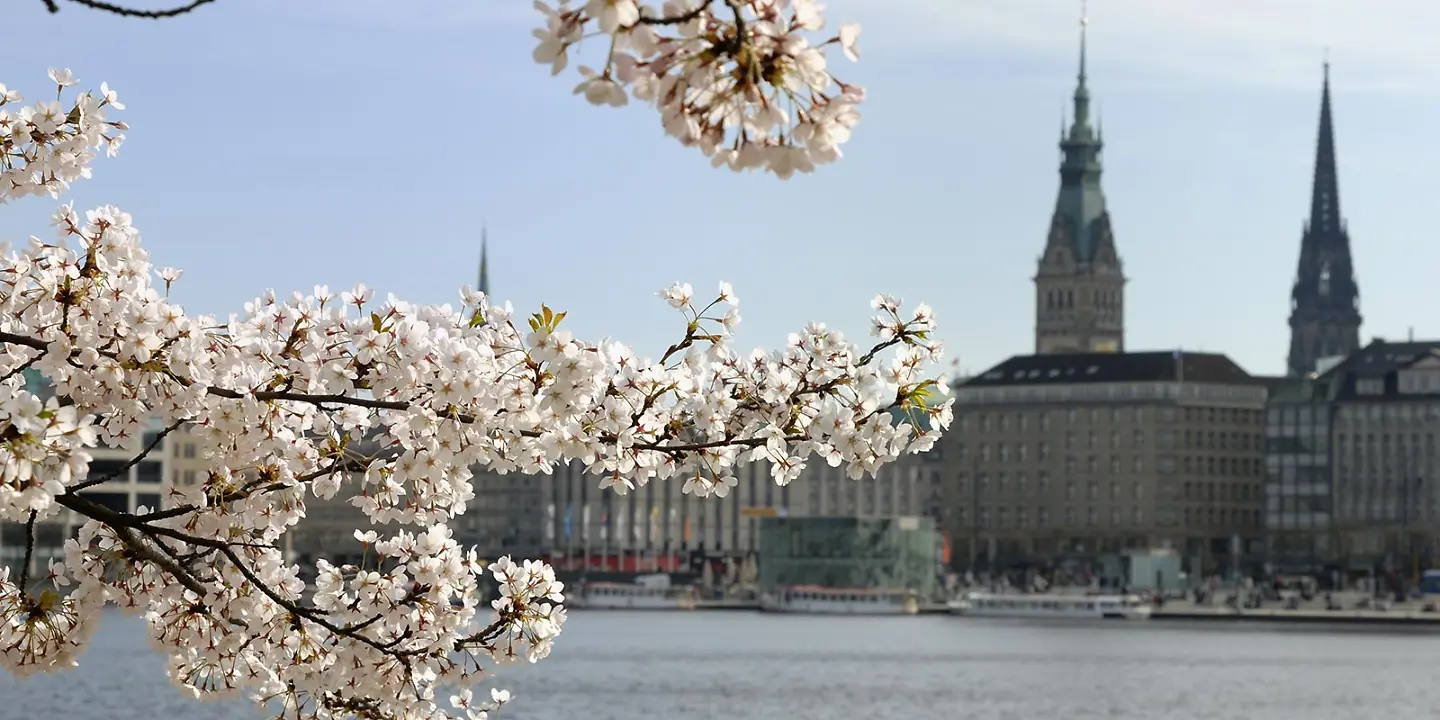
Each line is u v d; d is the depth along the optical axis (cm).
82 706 13175
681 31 1173
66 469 1546
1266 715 15212
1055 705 15750
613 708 14712
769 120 1181
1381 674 19100
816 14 1176
